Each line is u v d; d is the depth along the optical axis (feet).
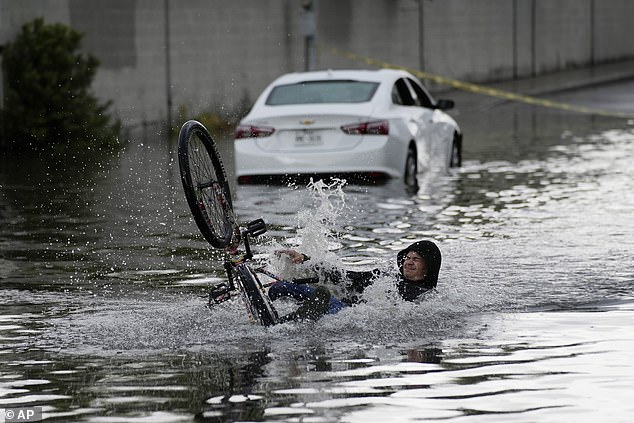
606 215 135.64
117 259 112.68
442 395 64.39
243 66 271.69
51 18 228.63
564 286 95.61
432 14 345.31
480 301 89.40
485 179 171.73
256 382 67.72
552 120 277.03
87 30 234.38
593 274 100.83
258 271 85.71
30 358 74.74
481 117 289.74
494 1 377.91
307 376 68.80
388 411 61.57
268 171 165.58
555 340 77.15
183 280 102.32
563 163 190.70
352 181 167.84
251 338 78.64
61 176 177.37
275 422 60.03
